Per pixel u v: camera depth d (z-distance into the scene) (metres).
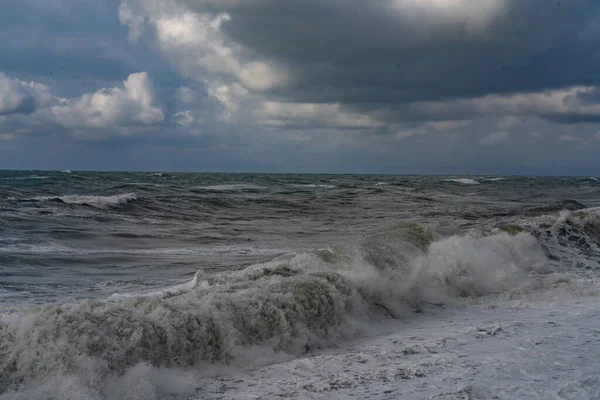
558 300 8.44
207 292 6.24
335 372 4.72
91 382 4.05
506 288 9.30
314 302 6.16
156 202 25.45
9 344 4.17
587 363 4.78
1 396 3.72
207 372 4.79
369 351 5.50
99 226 17.61
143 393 4.12
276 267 8.27
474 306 8.16
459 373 4.52
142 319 4.90
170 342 4.84
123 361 4.47
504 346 5.43
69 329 4.43
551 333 6.02
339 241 16.39
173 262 12.05
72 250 13.15
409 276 8.61
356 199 34.97
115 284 9.34
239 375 4.77
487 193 44.06
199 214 23.94
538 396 3.93
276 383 4.49
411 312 7.65
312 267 8.41
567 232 15.64
